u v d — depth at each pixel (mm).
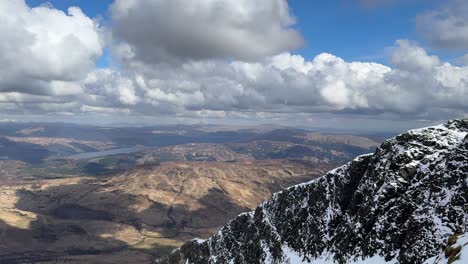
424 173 127688
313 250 152000
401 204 123312
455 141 134250
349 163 164375
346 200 155375
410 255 106438
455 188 114312
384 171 138250
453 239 86125
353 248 128875
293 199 183875
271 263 168000
